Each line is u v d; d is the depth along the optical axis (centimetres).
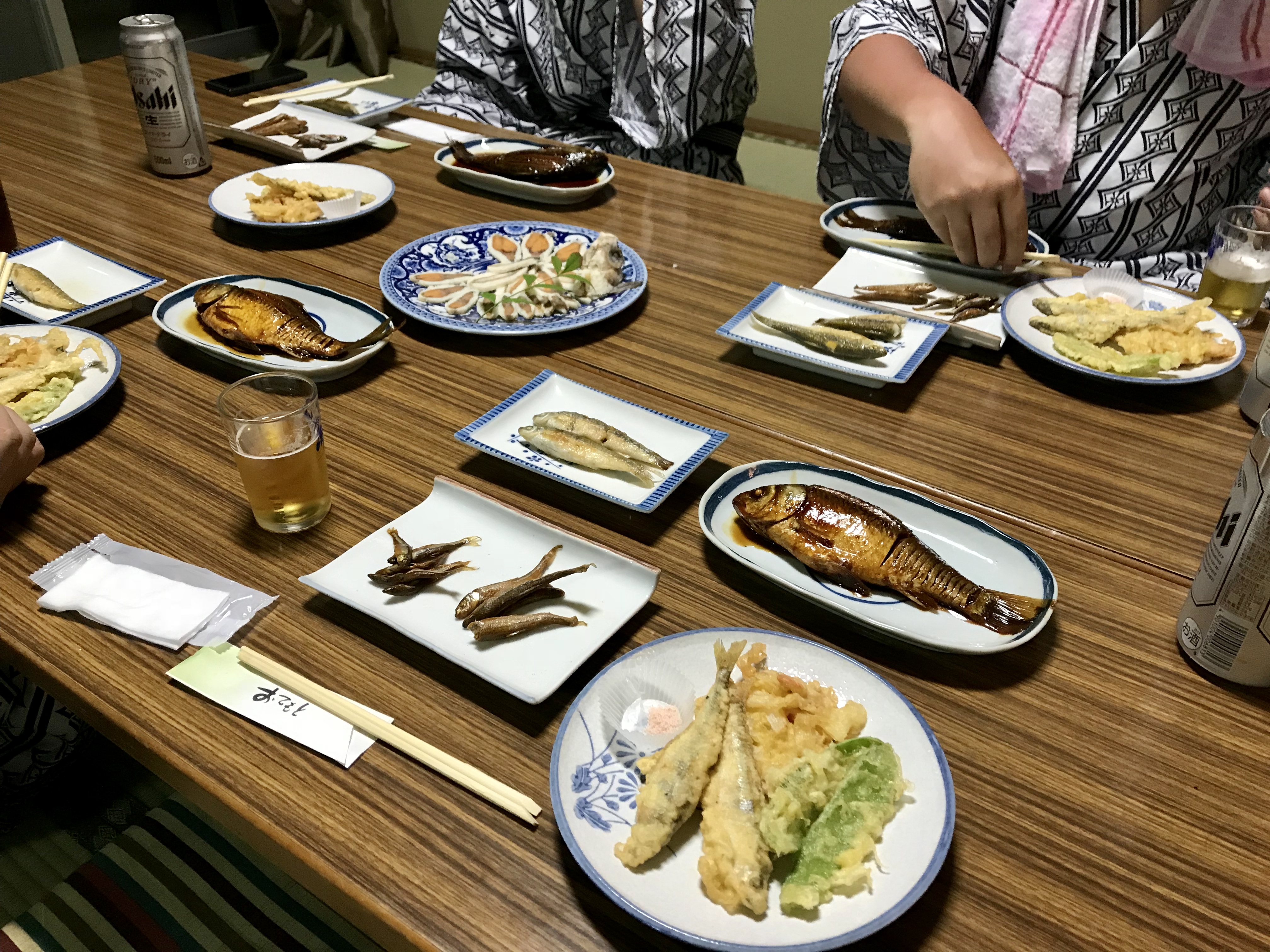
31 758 131
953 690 75
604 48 235
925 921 59
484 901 60
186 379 112
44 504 93
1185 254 164
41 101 203
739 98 220
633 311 130
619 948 57
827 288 132
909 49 153
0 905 117
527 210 159
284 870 65
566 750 65
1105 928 59
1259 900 61
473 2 242
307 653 77
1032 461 102
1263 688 75
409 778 68
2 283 114
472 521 90
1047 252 141
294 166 165
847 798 61
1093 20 153
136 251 142
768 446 103
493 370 116
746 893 56
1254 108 158
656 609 82
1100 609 83
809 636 80
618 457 94
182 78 160
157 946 97
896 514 90
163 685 74
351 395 111
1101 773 69
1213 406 111
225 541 89
